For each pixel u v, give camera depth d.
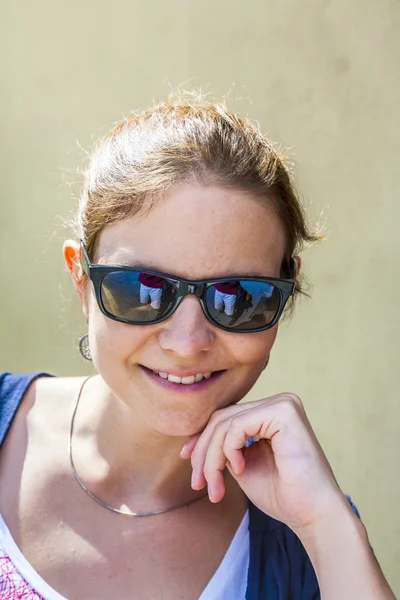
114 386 1.44
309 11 3.03
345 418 3.13
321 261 3.13
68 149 3.71
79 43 3.62
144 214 1.33
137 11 3.45
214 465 1.47
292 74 3.10
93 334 1.44
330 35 3.00
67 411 1.69
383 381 2.99
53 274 3.82
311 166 3.09
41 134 3.78
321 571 1.39
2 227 3.94
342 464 3.15
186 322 1.32
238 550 1.53
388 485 3.01
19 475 1.59
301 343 3.24
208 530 1.55
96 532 1.51
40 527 1.51
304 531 1.44
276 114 3.15
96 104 3.61
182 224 1.31
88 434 1.62
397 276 2.91
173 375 1.38
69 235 2.82
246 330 1.38
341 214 3.05
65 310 3.79
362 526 1.40
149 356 1.38
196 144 1.35
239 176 1.33
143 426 1.51
